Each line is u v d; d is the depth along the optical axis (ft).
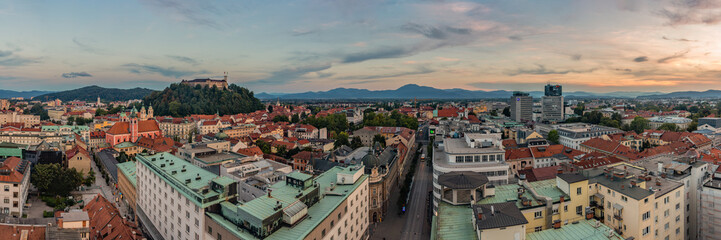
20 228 285.84
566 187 272.51
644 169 345.51
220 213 287.89
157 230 370.73
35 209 454.81
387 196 472.85
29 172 501.97
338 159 563.48
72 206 468.34
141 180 421.18
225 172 400.26
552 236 242.58
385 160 542.98
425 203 503.20
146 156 431.84
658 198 268.21
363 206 385.09
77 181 525.75
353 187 354.33
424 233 410.72
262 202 274.77
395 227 428.15
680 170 326.65
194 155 470.39
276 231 256.93
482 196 291.58
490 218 225.76
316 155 634.84
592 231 247.91
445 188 306.76
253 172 400.06
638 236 251.80
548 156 599.98
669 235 284.00
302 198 299.58
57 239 284.00
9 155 583.58
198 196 284.41
